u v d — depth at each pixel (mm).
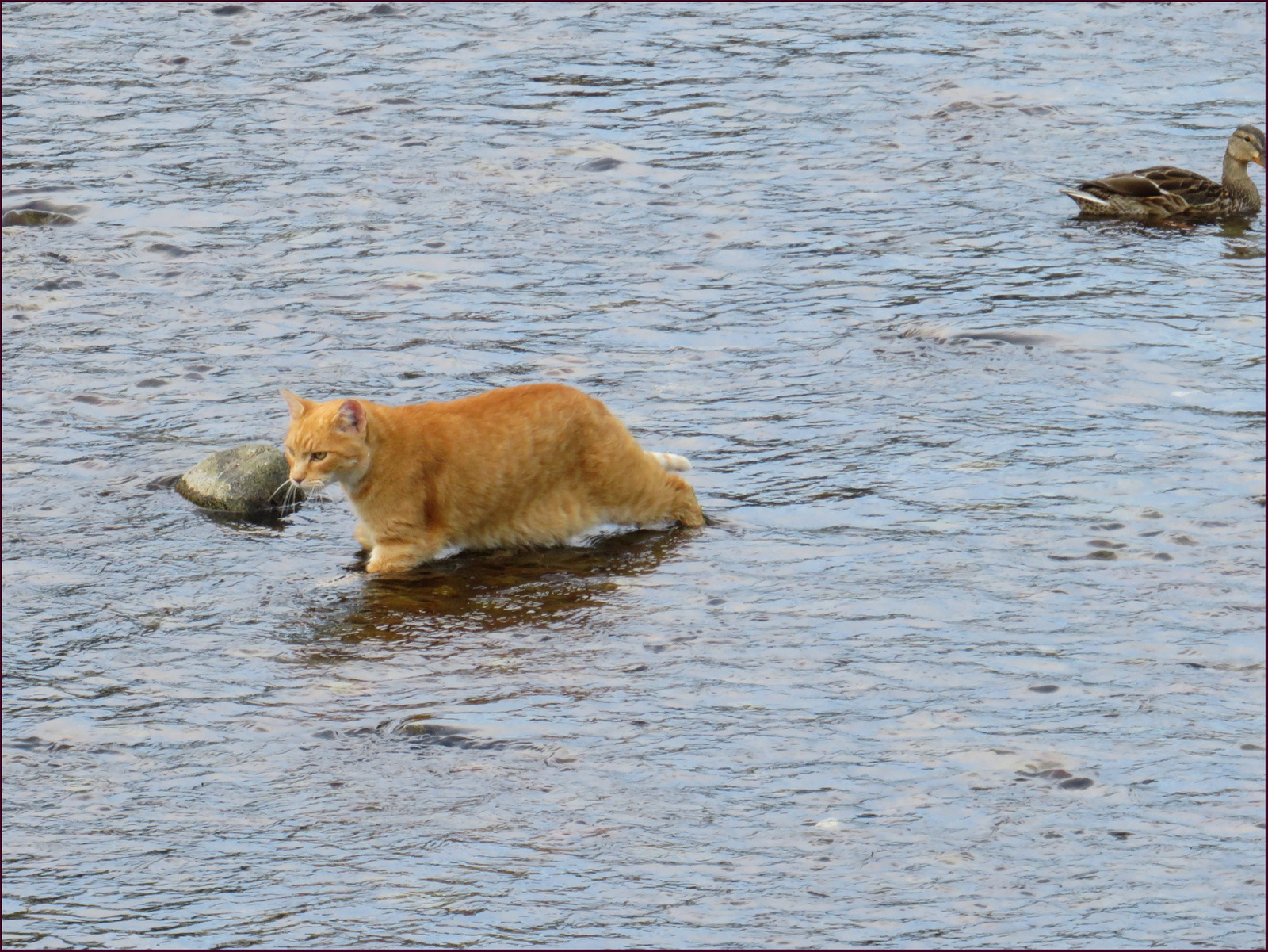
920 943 14898
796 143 45125
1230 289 34469
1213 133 46000
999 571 22422
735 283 35531
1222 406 28234
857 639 20672
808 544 23578
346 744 18500
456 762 18062
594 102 48625
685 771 17781
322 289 35250
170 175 42844
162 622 21625
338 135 46000
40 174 42656
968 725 18562
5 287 35125
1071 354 30875
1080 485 25172
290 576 23062
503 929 15211
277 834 16812
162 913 15547
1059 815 16844
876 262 36688
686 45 54438
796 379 30203
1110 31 55688
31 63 52688
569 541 24016
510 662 20359
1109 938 14914
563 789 17484
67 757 18328
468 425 23453
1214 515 23953
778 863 16141
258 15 57625
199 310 34062
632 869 16094
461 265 36656
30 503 25203
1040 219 39562
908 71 51406
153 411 29000
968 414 28250
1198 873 15859
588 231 38875
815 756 18016
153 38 55250
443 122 46906
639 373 30594
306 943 15023
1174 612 21125
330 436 22516
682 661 20234
